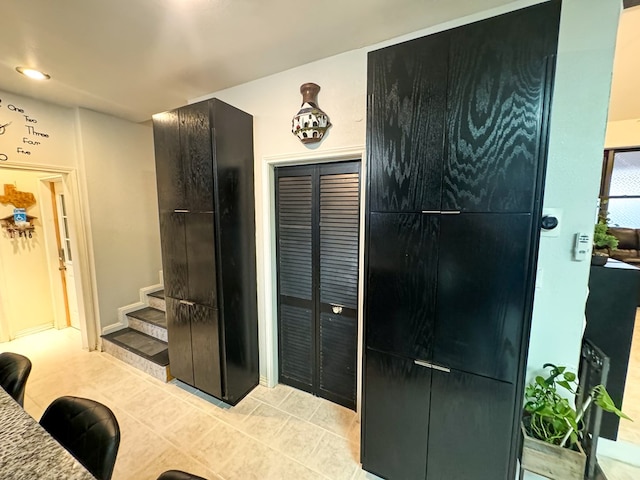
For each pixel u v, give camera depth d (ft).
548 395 4.55
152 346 9.20
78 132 9.10
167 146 7.12
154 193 11.39
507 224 3.81
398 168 4.43
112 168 9.99
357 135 6.02
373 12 4.76
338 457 5.69
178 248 7.29
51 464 2.57
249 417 6.77
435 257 4.28
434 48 4.01
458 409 4.36
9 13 4.59
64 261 11.39
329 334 7.18
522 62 3.55
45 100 8.41
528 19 3.48
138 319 10.13
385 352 4.81
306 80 6.47
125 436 6.16
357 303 6.68
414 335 4.55
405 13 4.78
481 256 4.00
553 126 4.48
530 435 4.43
